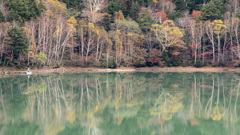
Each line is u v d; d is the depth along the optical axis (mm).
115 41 62250
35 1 58906
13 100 22141
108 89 29156
